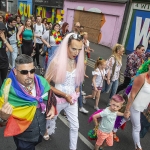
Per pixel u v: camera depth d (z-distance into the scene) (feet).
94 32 44.34
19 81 6.18
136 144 10.05
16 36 19.22
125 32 37.19
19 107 6.08
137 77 8.64
